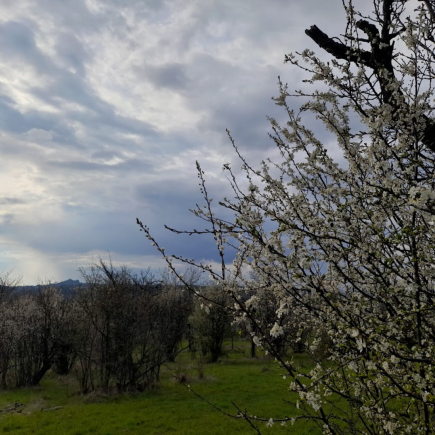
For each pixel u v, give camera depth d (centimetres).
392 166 274
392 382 234
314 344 309
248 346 3133
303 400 238
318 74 315
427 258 252
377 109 286
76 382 1800
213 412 1257
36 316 2003
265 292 285
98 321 1630
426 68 298
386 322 260
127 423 1169
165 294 1986
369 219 291
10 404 1478
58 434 1080
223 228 266
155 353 1752
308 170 340
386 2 309
